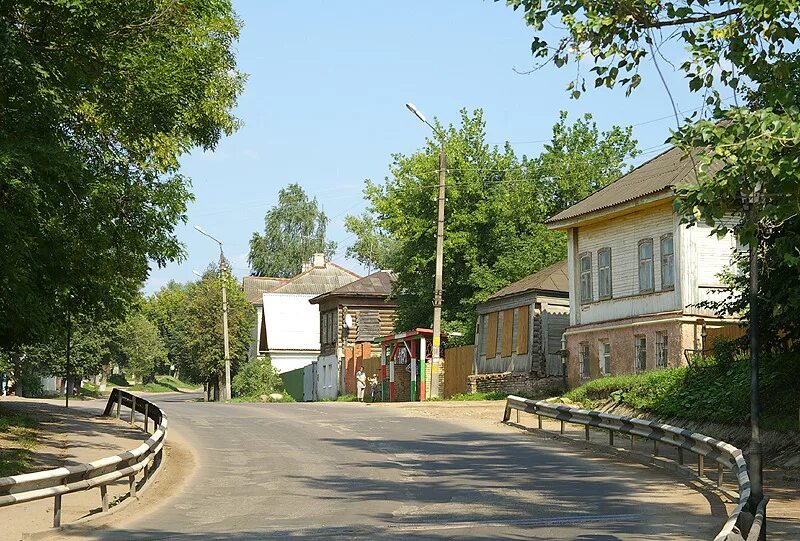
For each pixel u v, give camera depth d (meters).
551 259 51.41
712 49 10.98
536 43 11.38
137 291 25.77
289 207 116.44
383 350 54.72
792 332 21.98
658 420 26.64
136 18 16.73
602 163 57.69
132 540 11.91
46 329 24.19
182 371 89.88
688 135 10.45
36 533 11.97
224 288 66.19
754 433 11.87
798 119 10.09
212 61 22.19
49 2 15.32
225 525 13.15
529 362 42.53
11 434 22.36
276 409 37.75
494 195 53.28
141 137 21.03
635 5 10.95
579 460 21.05
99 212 20.09
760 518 10.71
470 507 14.68
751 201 11.01
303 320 84.94
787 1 9.91
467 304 52.62
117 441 23.41
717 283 32.25
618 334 35.41
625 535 11.99
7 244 15.84
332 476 18.62
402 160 54.59
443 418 31.92
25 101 15.85
